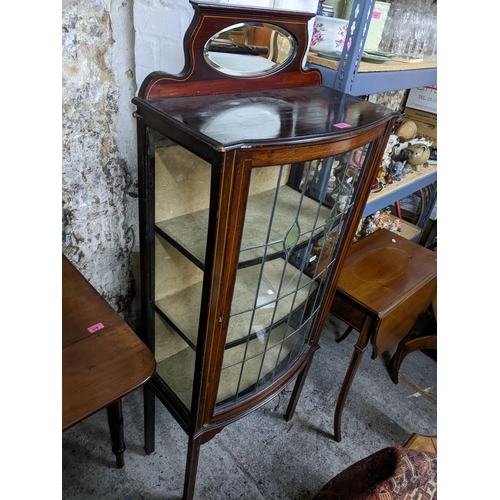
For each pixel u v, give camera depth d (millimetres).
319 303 1141
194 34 717
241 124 680
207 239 688
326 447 1447
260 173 680
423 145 1830
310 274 985
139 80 1015
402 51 1457
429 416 1627
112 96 1013
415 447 1022
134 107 1066
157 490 1244
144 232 884
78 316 795
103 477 1249
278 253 822
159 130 705
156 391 1087
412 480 760
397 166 1706
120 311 1373
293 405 1443
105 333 767
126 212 1201
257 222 736
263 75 882
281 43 874
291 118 749
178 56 976
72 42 888
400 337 1514
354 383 1715
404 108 2125
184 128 633
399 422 1583
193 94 783
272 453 1399
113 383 681
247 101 811
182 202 758
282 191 739
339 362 1795
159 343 1063
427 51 1549
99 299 841
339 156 800
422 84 1390
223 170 601
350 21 999
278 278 880
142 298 1010
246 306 847
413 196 2430
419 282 1402
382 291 1324
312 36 1181
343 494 939
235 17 747
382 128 856
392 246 1610
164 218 823
